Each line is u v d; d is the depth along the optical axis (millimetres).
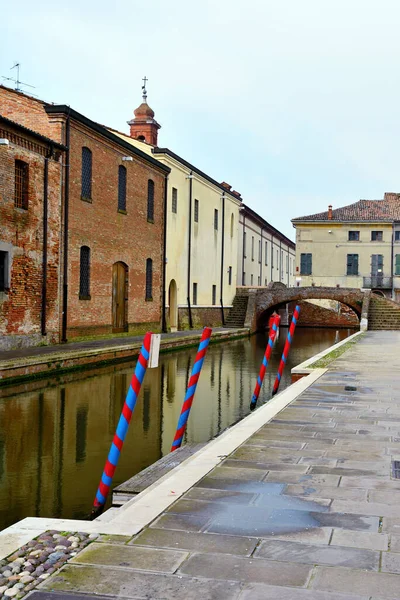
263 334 44125
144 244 30641
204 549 3746
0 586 3285
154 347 6359
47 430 11406
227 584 3295
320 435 7012
